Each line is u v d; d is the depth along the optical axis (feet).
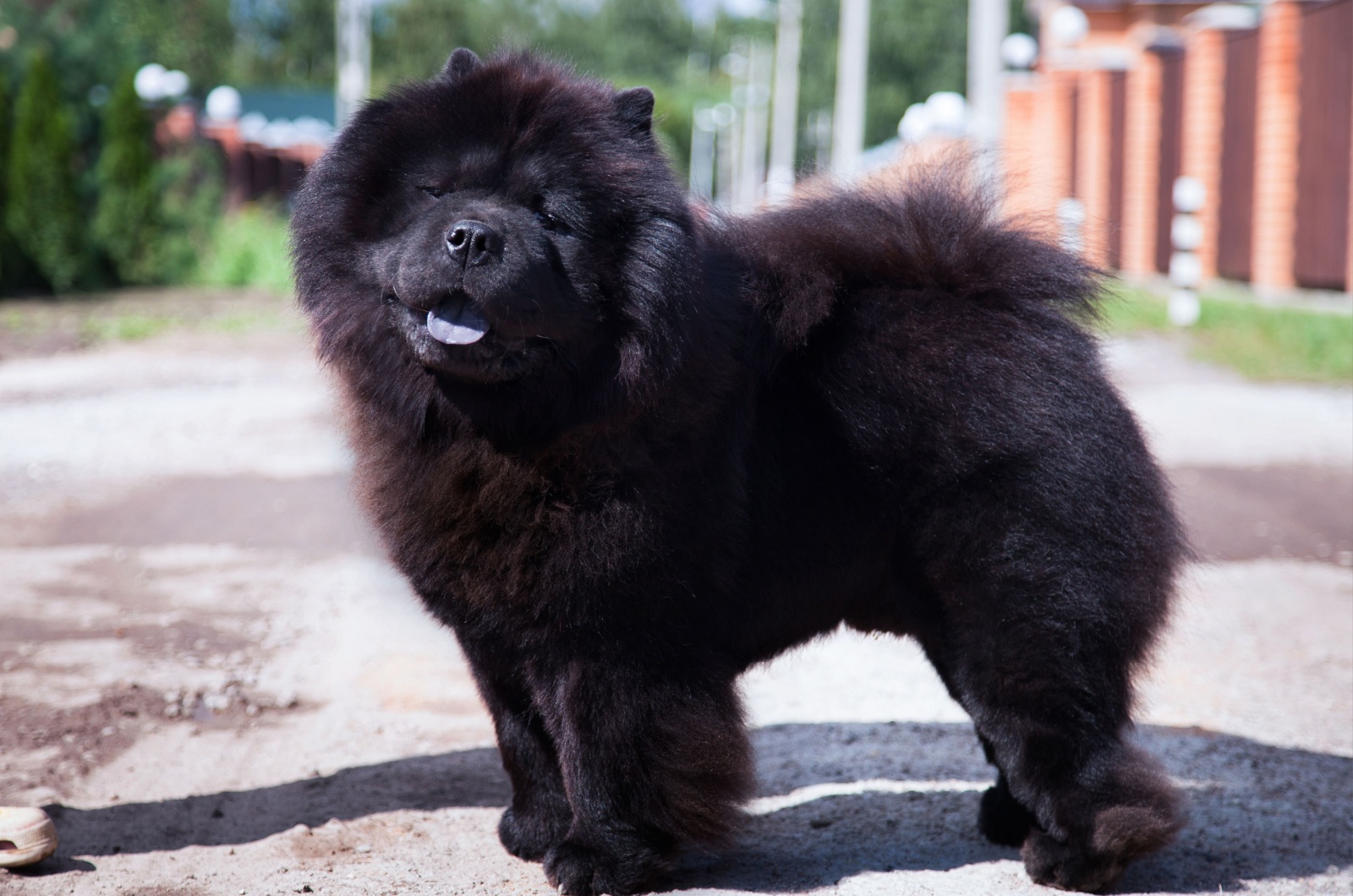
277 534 26.32
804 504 11.67
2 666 18.07
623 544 10.50
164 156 90.63
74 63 82.84
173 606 21.42
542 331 10.26
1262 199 61.21
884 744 15.97
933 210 12.57
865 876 11.96
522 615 10.77
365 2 137.59
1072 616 11.38
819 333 11.85
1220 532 26.02
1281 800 13.89
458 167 11.01
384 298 10.96
